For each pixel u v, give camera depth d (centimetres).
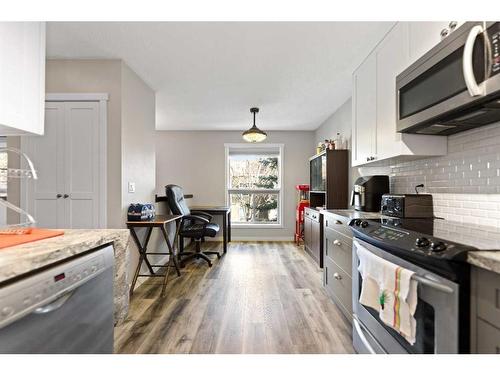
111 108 262
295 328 200
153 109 336
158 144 559
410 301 108
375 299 132
